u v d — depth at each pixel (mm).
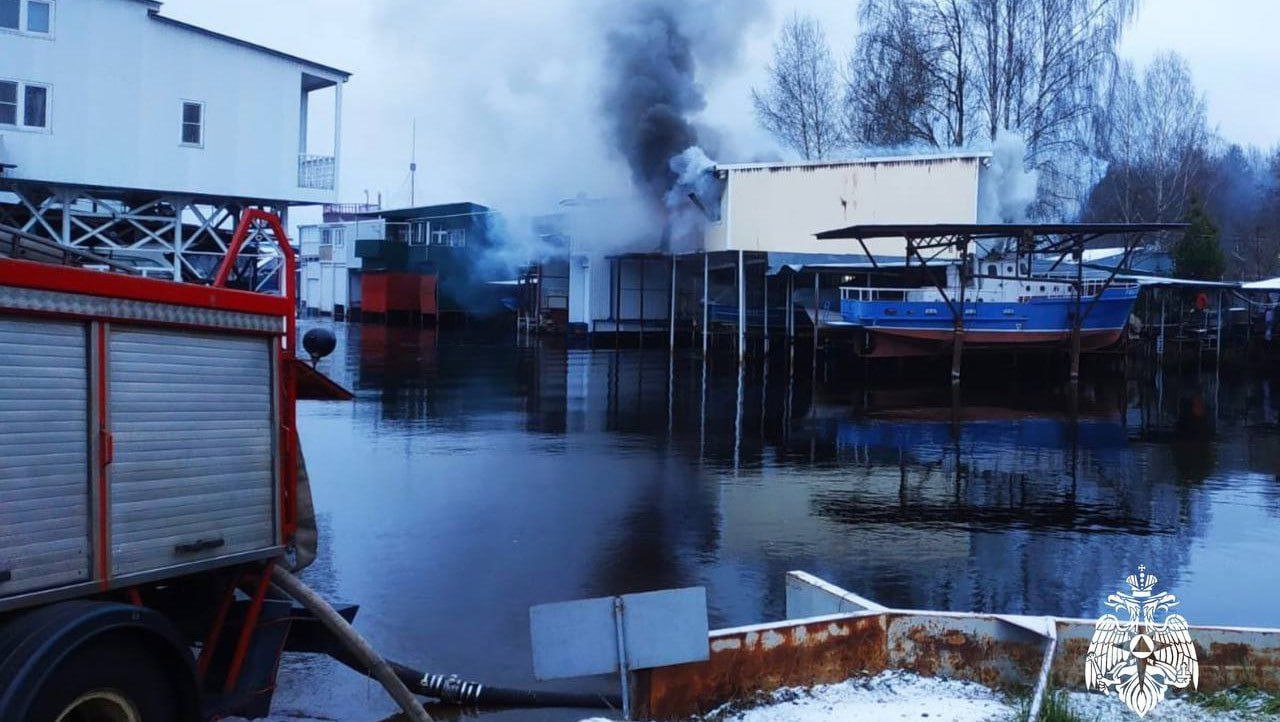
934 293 29188
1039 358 32500
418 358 30578
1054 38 37438
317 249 58969
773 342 36562
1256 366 33188
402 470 13117
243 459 4859
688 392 23062
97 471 4102
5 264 3738
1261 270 50781
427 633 7086
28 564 3836
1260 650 5281
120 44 22719
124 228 24594
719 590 8227
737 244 33719
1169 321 36281
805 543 9812
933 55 38500
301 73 25078
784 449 15414
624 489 12203
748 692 5102
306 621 5602
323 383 5598
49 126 21969
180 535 4492
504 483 12414
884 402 21672
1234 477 13680
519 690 6047
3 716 3508
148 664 4145
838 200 32656
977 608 7867
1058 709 4742
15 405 3814
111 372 4191
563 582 8328
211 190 24016
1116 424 18766
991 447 15914
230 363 4828
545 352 34094
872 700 5105
